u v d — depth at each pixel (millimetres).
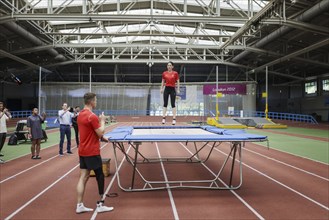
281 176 8391
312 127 31547
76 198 6379
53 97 47500
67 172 8914
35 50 31000
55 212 5543
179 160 11141
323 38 30672
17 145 15445
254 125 31469
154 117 44969
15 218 5250
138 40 40906
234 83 45406
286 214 5418
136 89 48156
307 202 6094
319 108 45031
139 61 39875
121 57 46562
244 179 8062
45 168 9516
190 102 47156
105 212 5547
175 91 8531
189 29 35312
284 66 44656
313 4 22094
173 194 6711
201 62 41250
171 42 38875
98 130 5375
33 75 47938
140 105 47812
